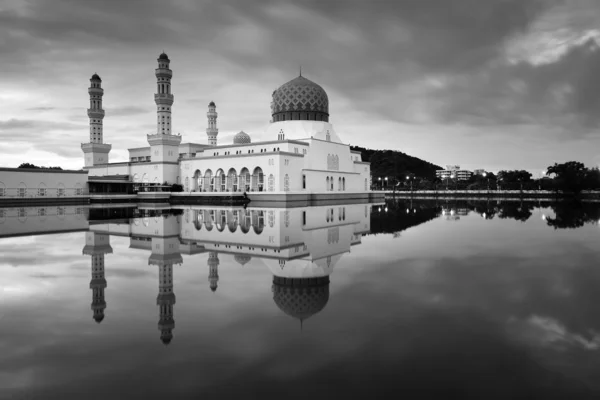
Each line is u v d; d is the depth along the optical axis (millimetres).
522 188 157875
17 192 88812
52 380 7938
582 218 46250
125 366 8508
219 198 93625
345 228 36625
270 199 90250
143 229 36406
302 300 13297
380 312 11930
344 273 17516
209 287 15242
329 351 9141
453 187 194625
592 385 7484
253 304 12938
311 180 99875
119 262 20609
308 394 7215
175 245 26453
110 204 90125
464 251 23266
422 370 8180
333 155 108562
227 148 107750
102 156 125438
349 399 7016
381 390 7359
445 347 9305
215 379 7859
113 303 13258
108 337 10195
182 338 10055
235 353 9102
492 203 90625
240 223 41812
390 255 22047
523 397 7074
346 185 113688
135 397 7230
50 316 11953
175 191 108688
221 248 25062
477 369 8188
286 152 92625
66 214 56688
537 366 8297
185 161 110312
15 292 14758
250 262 20250
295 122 105000
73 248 25422
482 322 11016
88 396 7281
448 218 47656
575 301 12992
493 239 28516
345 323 11008
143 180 113938
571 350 9109
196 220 45812
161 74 109188
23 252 23969
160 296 14039
